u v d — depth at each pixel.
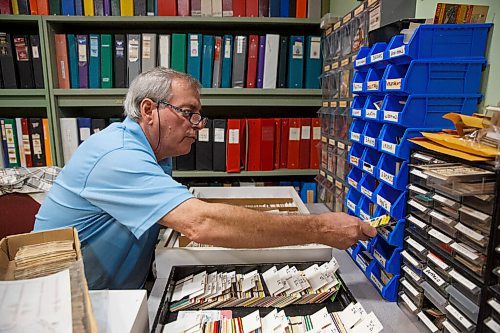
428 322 0.79
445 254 0.74
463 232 0.67
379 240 1.00
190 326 0.75
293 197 1.64
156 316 0.75
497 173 0.59
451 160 0.70
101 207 0.94
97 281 1.11
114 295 0.67
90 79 1.97
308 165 2.11
